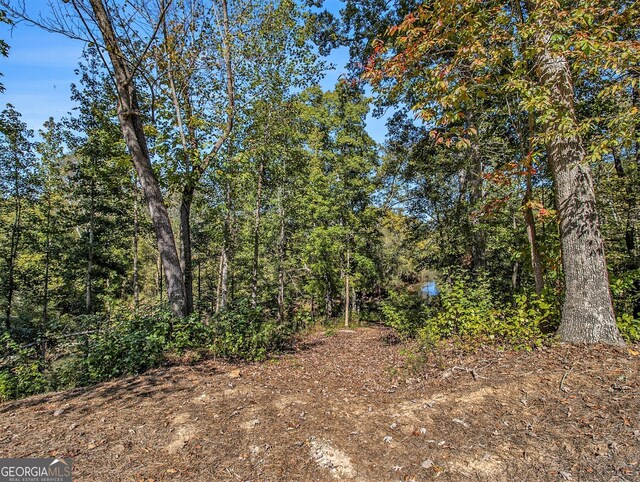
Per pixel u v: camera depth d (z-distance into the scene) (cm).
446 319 673
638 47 391
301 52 1059
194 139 940
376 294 2680
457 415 366
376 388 500
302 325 1570
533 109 465
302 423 375
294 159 1522
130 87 814
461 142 495
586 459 282
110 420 387
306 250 1745
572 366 428
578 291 500
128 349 626
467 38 476
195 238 2325
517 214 848
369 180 1769
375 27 994
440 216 1595
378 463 300
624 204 954
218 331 709
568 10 461
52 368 716
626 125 417
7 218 1844
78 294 1962
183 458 313
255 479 284
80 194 1753
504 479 271
